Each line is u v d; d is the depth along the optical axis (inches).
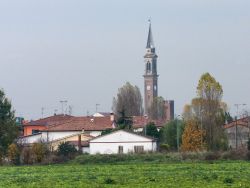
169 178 4992.6
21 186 4471.0
